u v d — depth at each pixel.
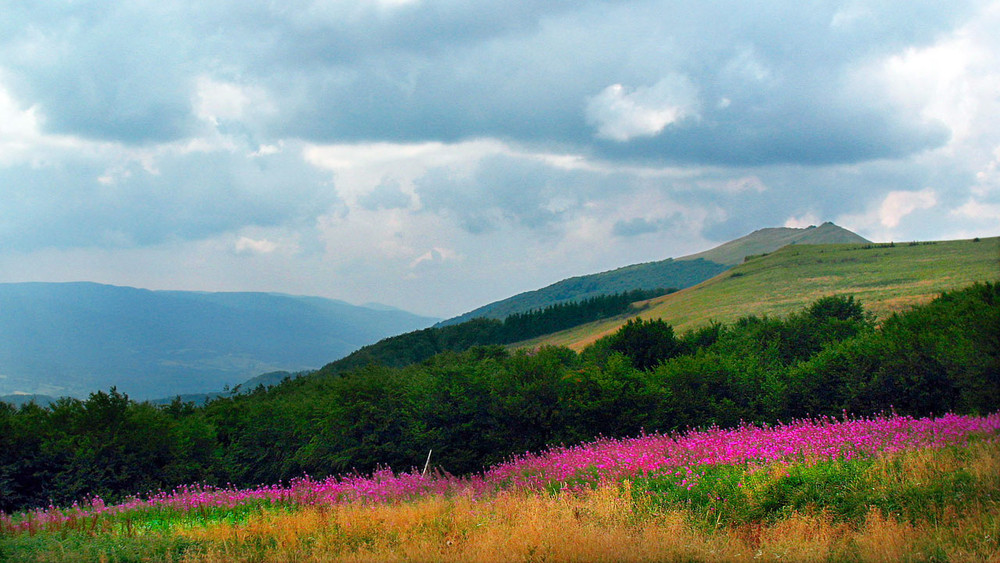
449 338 138.75
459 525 9.80
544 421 20.12
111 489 20.31
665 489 10.99
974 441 11.24
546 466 14.74
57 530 11.30
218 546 9.40
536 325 135.38
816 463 10.83
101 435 20.33
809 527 8.66
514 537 8.74
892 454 10.81
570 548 8.21
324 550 9.16
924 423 13.60
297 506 12.76
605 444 17.20
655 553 8.05
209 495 15.53
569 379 20.66
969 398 16.97
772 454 11.81
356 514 10.70
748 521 9.34
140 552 9.34
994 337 16.62
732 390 20.92
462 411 20.77
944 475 9.71
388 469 18.48
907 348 18.69
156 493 20.30
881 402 18.97
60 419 20.61
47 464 20.19
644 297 153.25
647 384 20.66
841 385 19.83
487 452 20.81
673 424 19.95
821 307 43.25
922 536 8.04
